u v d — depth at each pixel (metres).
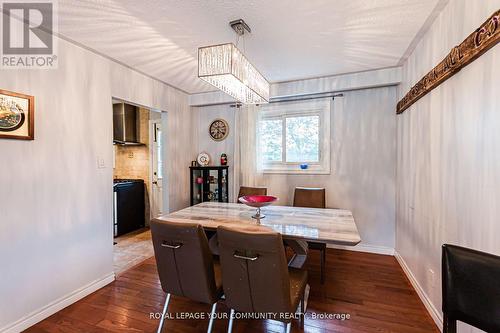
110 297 2.26
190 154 4.21
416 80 2.40
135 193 4.50
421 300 2.17
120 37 2.18
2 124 1.71
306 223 2.05
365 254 3.26
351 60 2.77
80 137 2.28
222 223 2.07
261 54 2.61
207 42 2.32
